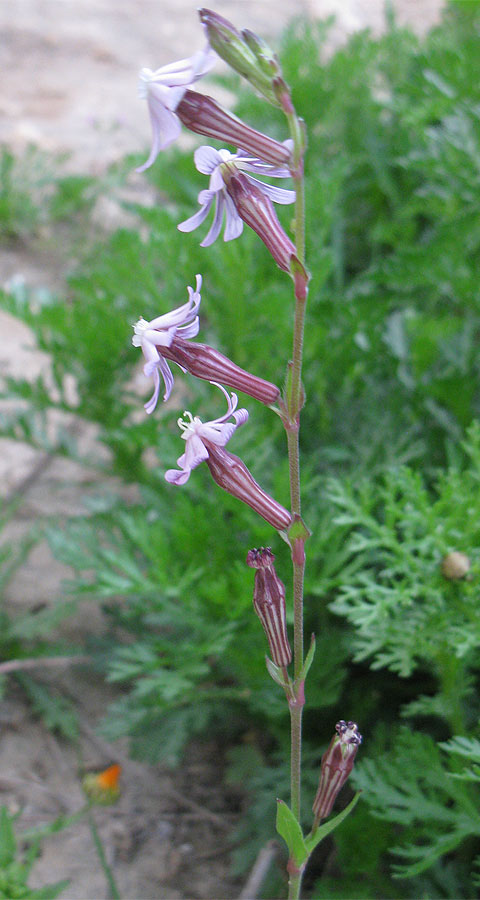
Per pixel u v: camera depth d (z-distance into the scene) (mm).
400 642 179
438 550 184
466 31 371
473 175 289
